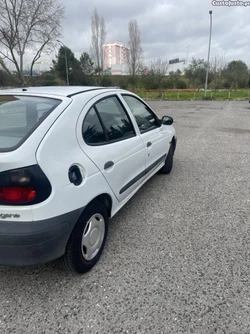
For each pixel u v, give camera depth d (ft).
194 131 31.30
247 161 18.56
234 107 66.18
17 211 5.65
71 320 6.03
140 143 10.59
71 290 6.89
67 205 6.27
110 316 6.14
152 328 5.83
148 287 6.98
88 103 8.02
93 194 7.19
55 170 6.05
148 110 12.87
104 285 7.07
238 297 6.64
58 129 6.55
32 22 67.56
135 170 10.20
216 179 14.96
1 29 65.31
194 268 7.69
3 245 5.69
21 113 7.12
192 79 141.08
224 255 8.27
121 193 9.15
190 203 11.93
